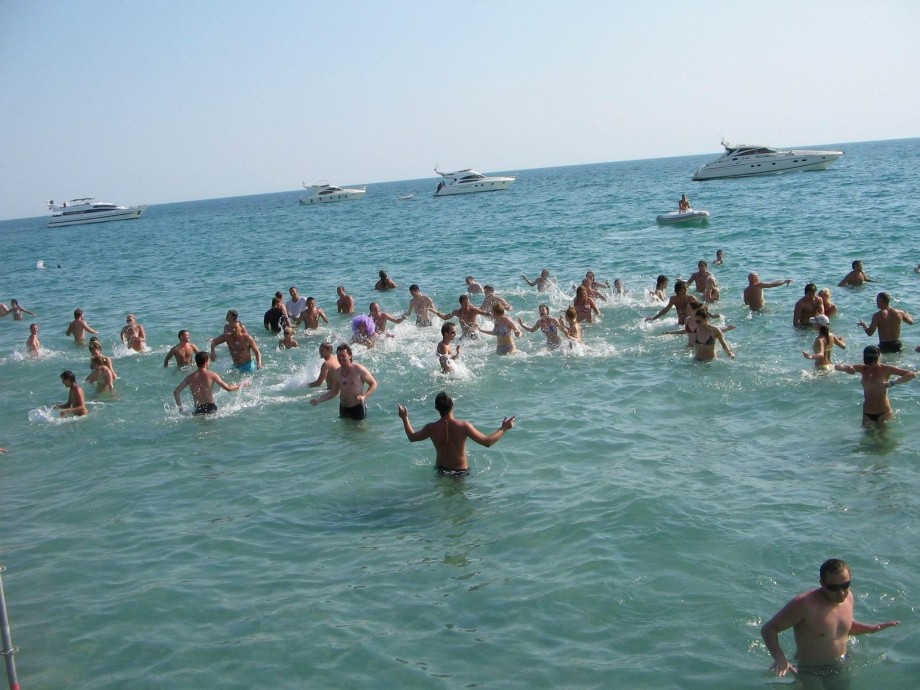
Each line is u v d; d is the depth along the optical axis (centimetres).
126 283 3800
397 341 1895
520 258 3394
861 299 1947
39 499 1080
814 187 5959
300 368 1736
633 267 2838
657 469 1025
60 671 675
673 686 611
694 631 675
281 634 709
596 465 1059
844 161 11381
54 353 2119
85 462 1222
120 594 797
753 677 616
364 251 4394
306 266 3859
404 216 7781
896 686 594
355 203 13238
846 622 618
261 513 978
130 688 646
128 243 7512
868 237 2980
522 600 739
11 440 1356
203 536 923
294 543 890
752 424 1172
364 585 785
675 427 1189
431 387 1505
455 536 880
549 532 869
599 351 1686
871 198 4603
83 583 826
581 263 3055
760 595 720
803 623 615
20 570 864
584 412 1291
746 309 1944
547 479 1023
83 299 3322
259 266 4050
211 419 1394
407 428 1062
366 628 711
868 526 826
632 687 612
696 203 5406
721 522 860
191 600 777
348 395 1322
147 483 1112
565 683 621
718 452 1072
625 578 763
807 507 880
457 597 752
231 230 8338
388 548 862
